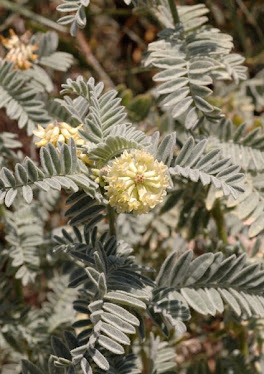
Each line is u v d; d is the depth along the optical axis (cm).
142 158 43
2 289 59
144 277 46
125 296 43
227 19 81
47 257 59
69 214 45
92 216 46
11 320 58
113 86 80
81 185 44
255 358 60
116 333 42
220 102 67
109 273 45
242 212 52
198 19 55
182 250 61
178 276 47
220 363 60
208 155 46
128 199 42
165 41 53
